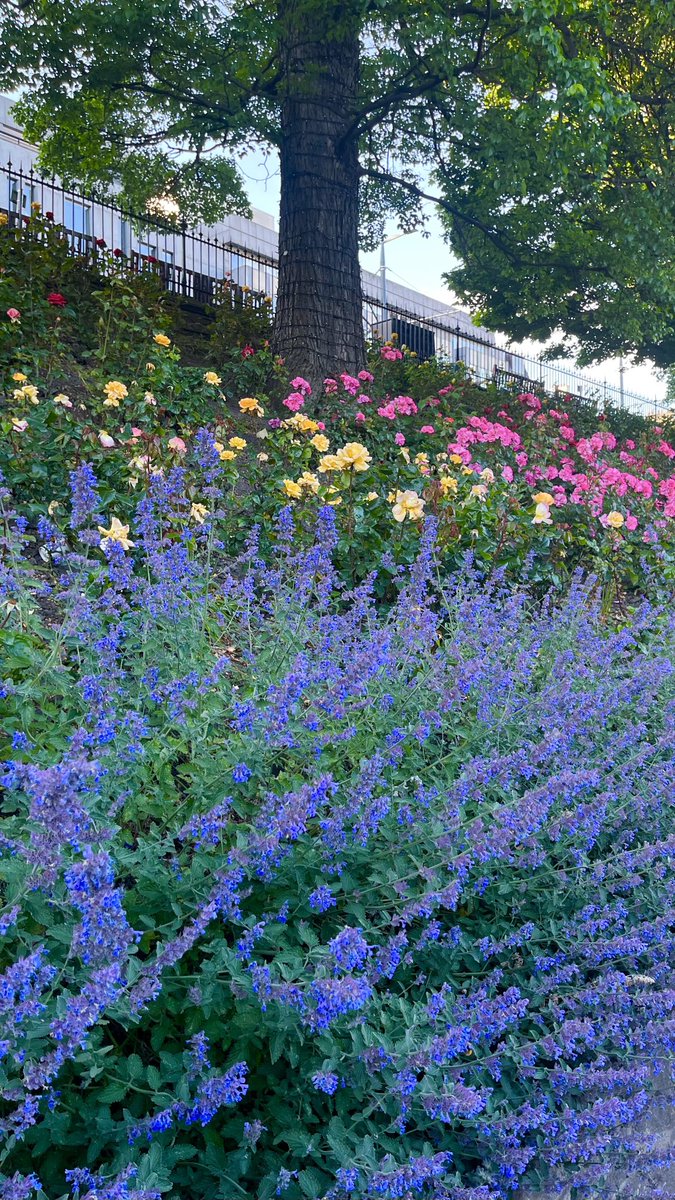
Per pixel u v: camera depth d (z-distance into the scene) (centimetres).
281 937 248
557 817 326
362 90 1348
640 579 738
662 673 432
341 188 1152
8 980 169
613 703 402
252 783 272
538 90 1272
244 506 598
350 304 1146
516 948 319
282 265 1147
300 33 1128
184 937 205
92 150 1593
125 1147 198
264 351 1105
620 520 674
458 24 1184
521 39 1170
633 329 1688
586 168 1370
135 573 469
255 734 270
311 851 256
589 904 325
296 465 632
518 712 371
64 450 558
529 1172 268
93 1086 215
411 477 670
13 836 224
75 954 189
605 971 314
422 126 1338
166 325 1018
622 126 1527
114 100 1458
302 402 758
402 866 274
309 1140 218
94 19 1150
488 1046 273
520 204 1505
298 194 1138
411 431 970
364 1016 230
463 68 1195
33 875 198
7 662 299
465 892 291
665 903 342
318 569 412
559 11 1123
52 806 175
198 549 547
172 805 278
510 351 2550
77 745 197
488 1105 256
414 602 420
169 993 235
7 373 742
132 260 1385
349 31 1117
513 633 439
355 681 291
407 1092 221
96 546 489
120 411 680
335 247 1138
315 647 361
